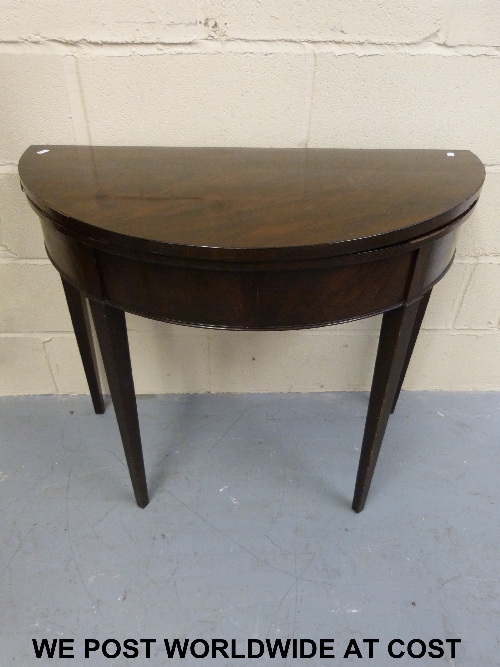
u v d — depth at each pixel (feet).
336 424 3.77
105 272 2.05
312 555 2.87
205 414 3.84
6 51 2.59
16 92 2.71
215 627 2.54
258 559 2.85
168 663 2.40
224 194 2.18
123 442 2.80
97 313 2.25
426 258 2.07
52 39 2.57
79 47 2.60
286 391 4.05
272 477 3.35
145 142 2.89
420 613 2.61
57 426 3.71
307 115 2.84
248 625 2.55
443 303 3.59
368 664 2.41
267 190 2.22
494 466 3.46
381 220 1.92
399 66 2.70
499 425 3.79
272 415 3.84
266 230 1.84
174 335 3.64
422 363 3.93
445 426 3.77
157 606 2.62
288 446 3.59
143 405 3.91
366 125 2.89
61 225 1.99
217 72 2.69
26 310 3.50
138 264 1.94
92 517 3.06
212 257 1.75
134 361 3.79
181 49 2.62
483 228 3.25
